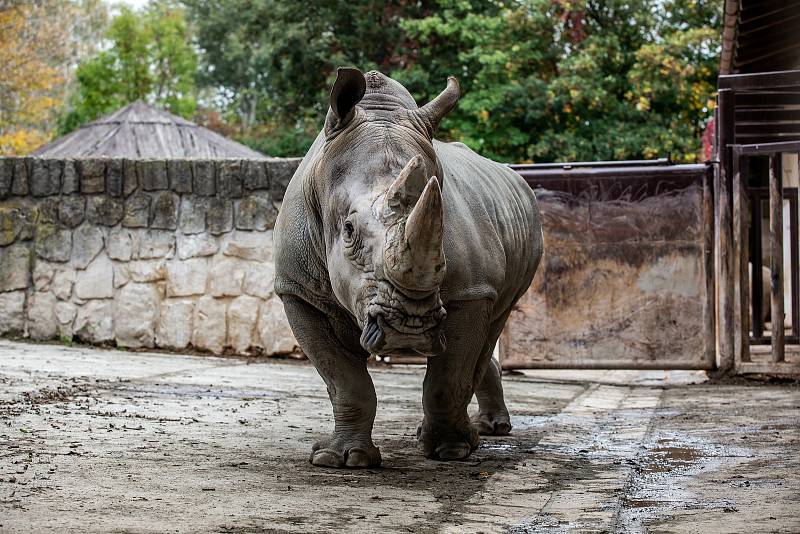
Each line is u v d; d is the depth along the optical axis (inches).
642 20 1111.0
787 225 716.0
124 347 501.7
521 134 1055.6
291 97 1209.4
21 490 192.5
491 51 1065.5
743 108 507.2
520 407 368.8
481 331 235.8
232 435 271.0
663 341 471.5
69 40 1820.9
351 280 193.9
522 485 217.0
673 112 1104.2
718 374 464.8
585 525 178.9
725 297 460.4
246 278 494.3
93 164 503.5
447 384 236.8
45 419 282.8
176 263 499.2
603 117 1066.7
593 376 506.0
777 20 497.0
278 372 437.4
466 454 246.5
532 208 297.1
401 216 188.1
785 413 342.0
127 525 167.8
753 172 724.7
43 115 1595.7
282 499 193.9
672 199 469.4
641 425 319.0
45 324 506.9
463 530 173.5
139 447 245.9
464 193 243.0
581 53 1053.8
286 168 492.4
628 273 474.3
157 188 500.4
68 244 505.0
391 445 266.8
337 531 169.6
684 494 207.2
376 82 214.8
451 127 1071.0
